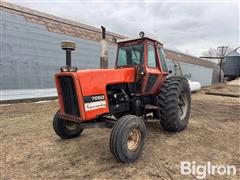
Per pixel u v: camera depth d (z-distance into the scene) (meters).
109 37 18.38
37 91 10.22
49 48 11.89
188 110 4.83
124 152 2.94
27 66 10.38
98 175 2.75
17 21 11.63
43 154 3.41
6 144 3.86
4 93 8.97
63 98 3.34
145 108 4.09
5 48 9.84
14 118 5.95
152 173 2.80
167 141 4.02
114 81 3.46
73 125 4.15
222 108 8.20
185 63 23.06
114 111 3.61
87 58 13.88
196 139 4.17
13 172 2.84
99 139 4.12
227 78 36.25
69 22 16.92
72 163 3.09
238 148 3.74
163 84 4.36
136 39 4.13
